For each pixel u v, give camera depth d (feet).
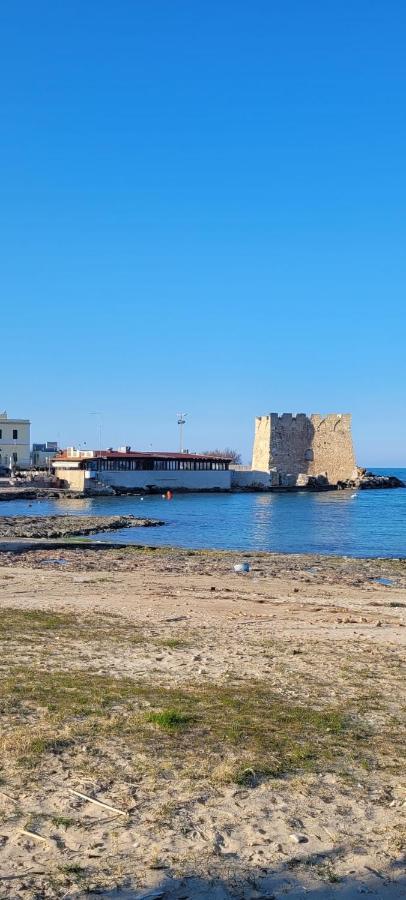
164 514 300.81
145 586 111.55
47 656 59.47
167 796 31.37
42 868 25.25
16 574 122.52
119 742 37.81
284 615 86.53
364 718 44.11
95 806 30.14
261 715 43.47
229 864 26.03
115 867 25.52
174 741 38.22
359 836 28.48
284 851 27.09
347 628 77.56
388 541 205.57
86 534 211.82
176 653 62.44
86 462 435.12
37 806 29.94
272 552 175.83
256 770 34.50
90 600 96.02
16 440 524.52
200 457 481.46
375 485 535.19
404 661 60.80
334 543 201.05
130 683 50.78
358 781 33.91
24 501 382.01
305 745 38.45
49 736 38.06
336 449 516.73
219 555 159.94
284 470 503.20
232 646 66.33
